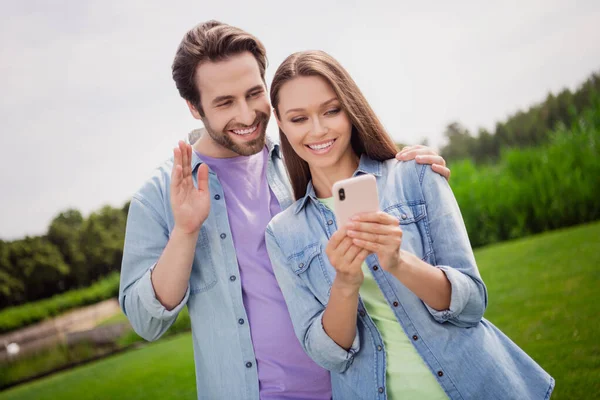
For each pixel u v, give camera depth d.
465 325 1.78
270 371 2.07
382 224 1.56
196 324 2.15
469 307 1.73
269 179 2.24
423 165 1.87
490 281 5.47
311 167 1.98
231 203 2.18
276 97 1.88
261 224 2.16
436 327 1.77
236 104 2.04
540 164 7.29
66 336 7.55
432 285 1.65
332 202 1.95
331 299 1.72
